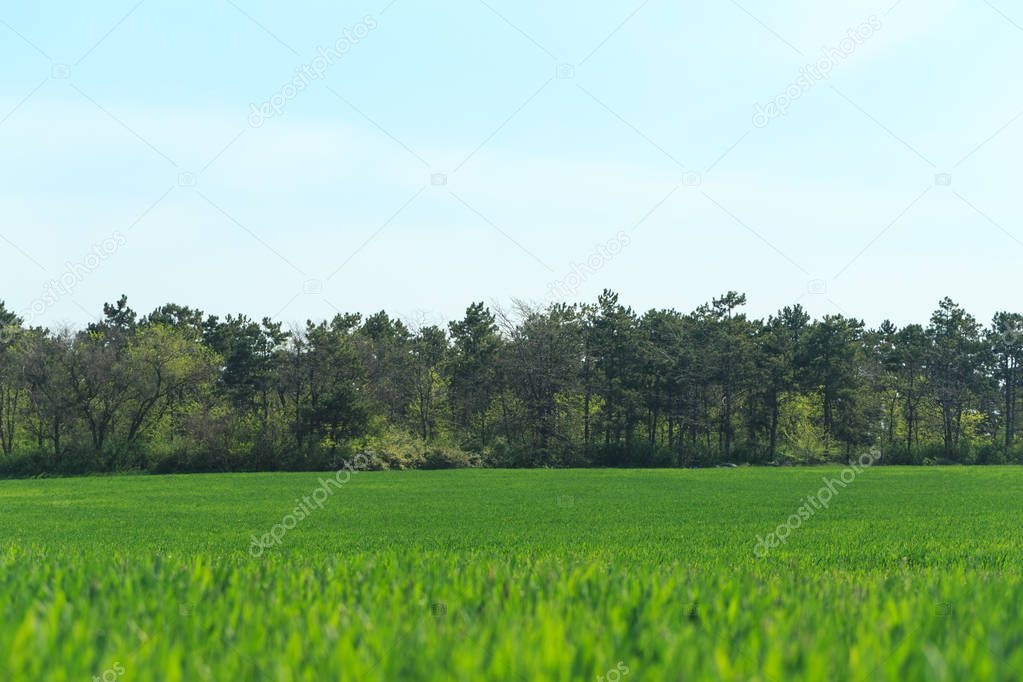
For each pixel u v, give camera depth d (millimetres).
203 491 58312
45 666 5059
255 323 105250
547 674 4797
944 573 13727
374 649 5562
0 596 8008
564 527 33656
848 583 11078
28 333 82438
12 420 87000
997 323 123250
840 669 5113
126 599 7938
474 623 6523
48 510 44062
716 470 89688
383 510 43062
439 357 118375
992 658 5051
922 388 120062
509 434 102438
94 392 79875
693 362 101875
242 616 6957
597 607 7707
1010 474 80125
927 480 70188
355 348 95812
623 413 106500
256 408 98688
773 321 113375
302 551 24812
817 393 111250
